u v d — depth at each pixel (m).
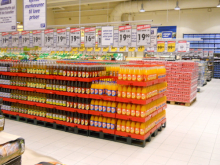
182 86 8.97
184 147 4.72
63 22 23.50
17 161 1.23
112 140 5.07
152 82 4.85
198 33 19.47
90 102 5.29
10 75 6.48
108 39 8.03
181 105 9.11
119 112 4.85
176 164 3.92
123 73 4.75
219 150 4.58
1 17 5.19
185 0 16.08
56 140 5.00
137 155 4.27
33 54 11.84
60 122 5.66
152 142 4.98
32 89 6.01
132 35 7.64
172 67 9.07
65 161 3.94
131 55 20.17
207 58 19.62
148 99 4.69
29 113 6.23
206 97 11.05
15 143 1.20
